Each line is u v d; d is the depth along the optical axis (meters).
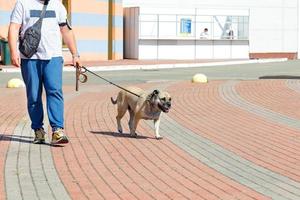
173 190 9.09
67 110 15.70
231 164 10.45
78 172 9.88
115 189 9.11
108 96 19.02
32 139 12.02
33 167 10.12
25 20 11.08
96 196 8.81
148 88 21.19
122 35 45.56
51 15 11.16
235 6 54.53
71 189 9.08
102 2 42.59
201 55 49.88
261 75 30.91
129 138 12.24
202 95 18.72
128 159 10.67
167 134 12.69
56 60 11.23
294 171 10.05
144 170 10.04
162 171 10.00
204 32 49.53
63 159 10.60
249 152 11.23
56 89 11.30
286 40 56.59
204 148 11.50
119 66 37.16
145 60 45.62
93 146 11.52
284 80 24.17
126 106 12.41
